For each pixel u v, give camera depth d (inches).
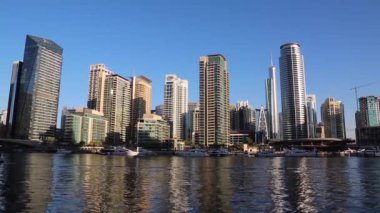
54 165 4603.8
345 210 1571.1
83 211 1503.4
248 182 2652.6
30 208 1553.9
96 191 2065.7
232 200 1797.5
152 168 4234.7
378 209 1594.5
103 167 4308.6
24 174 3120.1
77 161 5954.7
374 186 2420.0
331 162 6451.8
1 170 3540.8
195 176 3147.1
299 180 2829.7
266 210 1558.8
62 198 1806.1
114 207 1589.6
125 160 6692.9
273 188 2284.7
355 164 5575.8
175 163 5738.2
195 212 1505.9
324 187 2353.6
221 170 4008.4
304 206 1653.5
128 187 2274.9
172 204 1674.5
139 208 1574.8
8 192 1988.2
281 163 6033.5
